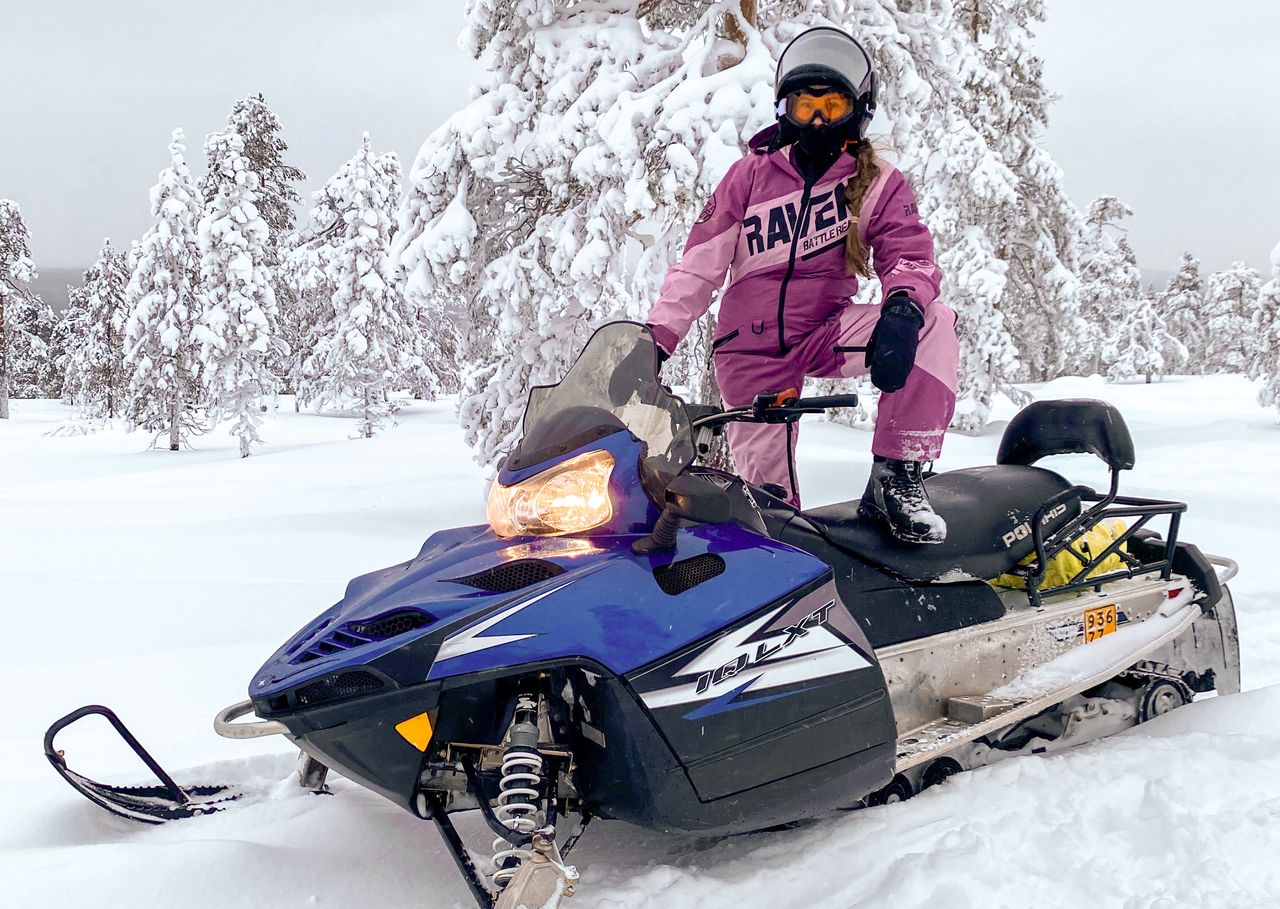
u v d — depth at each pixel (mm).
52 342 66062
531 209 10883
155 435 33750
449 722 2336
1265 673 4598
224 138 30641
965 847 2564
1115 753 3191
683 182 8633
